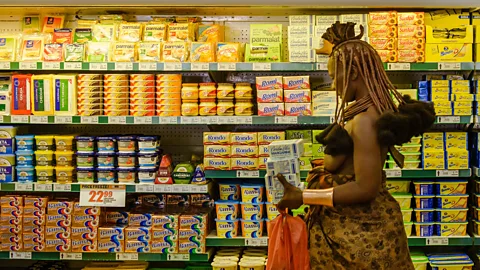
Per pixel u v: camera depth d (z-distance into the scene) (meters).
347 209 2.41
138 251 4.00
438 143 3.95
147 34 4.07
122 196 3.98
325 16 3.93
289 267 2.51
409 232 4.02
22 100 3.99
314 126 4.48
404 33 3.83
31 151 4.06
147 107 3.96
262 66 3.86
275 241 2.53
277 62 3.87
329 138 2.35
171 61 3.93
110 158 4.05
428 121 2.41
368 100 2.40
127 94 3.98
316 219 2.53
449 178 4.17
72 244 4.03
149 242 3.99
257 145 3.92
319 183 2.47
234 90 3.94
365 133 2.31
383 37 3.83
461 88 3.87
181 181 4.00
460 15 4.02
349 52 2.42
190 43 3.96
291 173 2.48
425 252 4.41
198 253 3.97
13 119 3.98
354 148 2.33
